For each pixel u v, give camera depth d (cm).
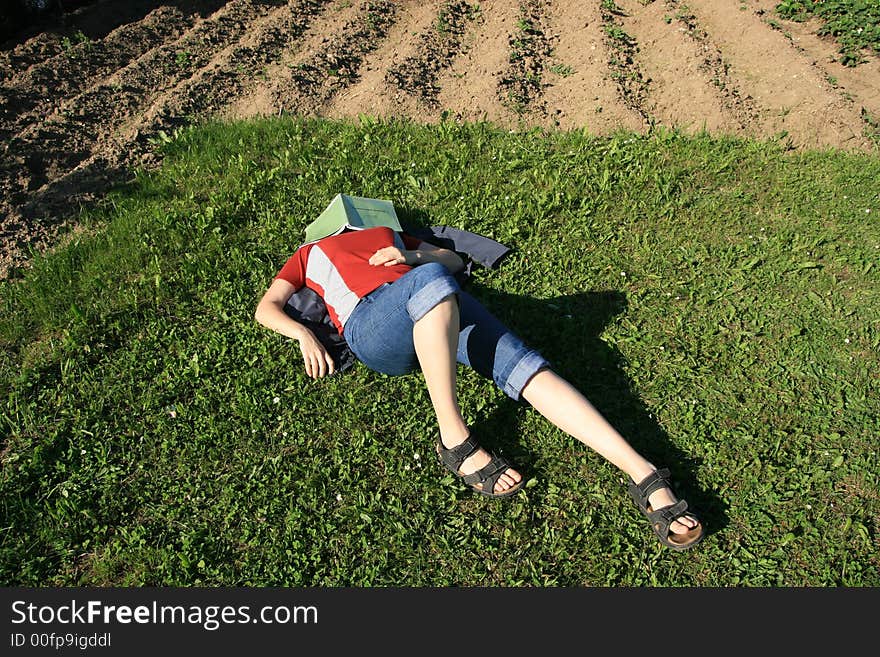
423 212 474
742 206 482
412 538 304
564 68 629
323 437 343
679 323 390
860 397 351
